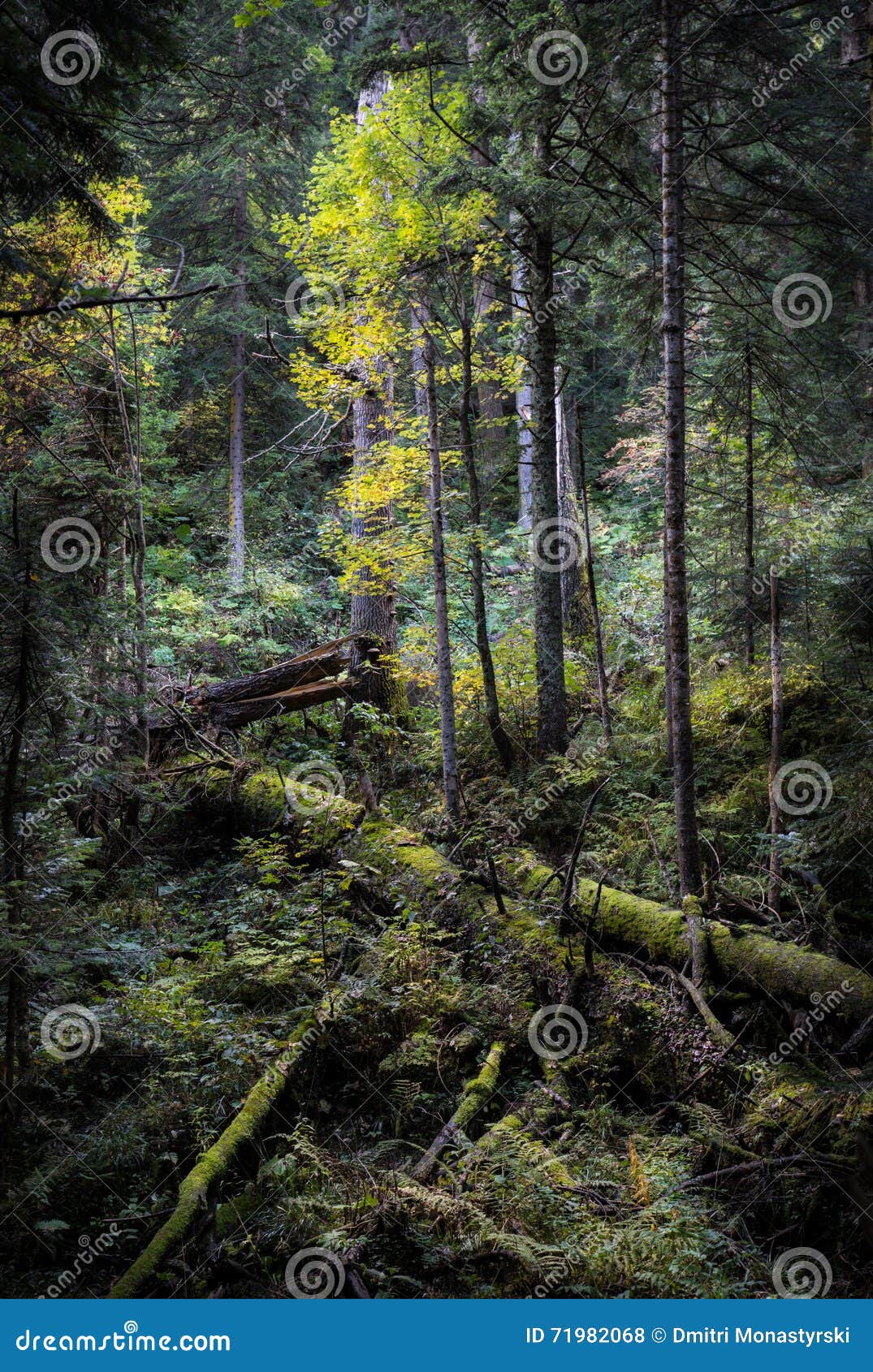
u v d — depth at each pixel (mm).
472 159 10383
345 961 7648
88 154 5480
